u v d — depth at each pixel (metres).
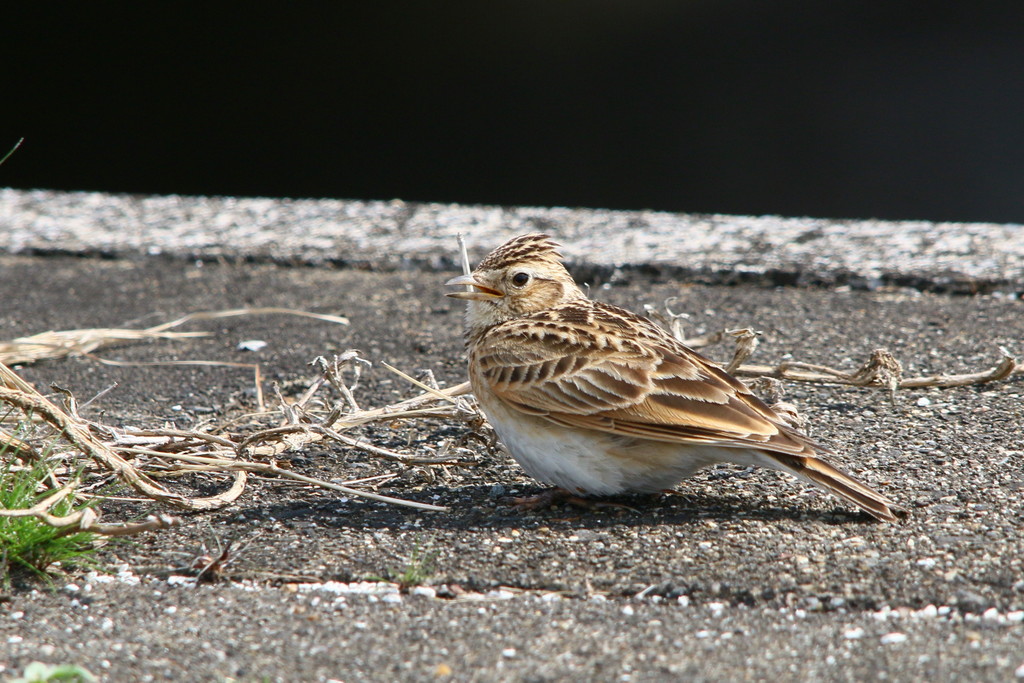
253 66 23.42
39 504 7.36
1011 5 24.14
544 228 16.78
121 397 10.97
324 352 12.30
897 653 6.20
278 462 9.13
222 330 13.08
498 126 23.25
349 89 23.42
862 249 15.38
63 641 6.45
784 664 6.13
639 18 23.92
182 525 8.02
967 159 21.66
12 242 16.42
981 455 9.04
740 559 7.35
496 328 8.76
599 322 8.63
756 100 23.12
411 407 10.00
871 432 9.64
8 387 8.83
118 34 23.36
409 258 15.53
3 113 23.25
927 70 23.30
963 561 7.21
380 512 8.27
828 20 24.50
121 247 16.16
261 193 22.95
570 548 7.60
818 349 12.06
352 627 6.62
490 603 6.93
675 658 6.22
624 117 23.06
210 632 6.56
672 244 15.77
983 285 13.83
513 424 8.37
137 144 23.28
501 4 23.53
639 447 8.03
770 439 7.58
